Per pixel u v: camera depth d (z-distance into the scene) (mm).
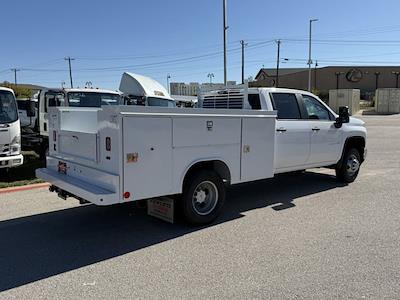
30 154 13680
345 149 8648
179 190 5402
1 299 3730
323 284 3982
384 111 49375
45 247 5078
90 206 7020
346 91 49531
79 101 11344
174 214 5707
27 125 14641
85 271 4352
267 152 6555
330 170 10516
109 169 4969
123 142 4793
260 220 6129
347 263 4488
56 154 6203
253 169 6371
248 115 6172
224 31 22703
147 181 5051
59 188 5793
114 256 4770
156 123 5055
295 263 4496
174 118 5223
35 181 9070
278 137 7035
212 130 5691
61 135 6008
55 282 4082
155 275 4230
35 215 6512
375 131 24047
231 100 7484
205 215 5824
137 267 4445
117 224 6000
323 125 7984
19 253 4879
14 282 4090
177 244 5141
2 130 9023
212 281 4074
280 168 7223
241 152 6145
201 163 5762
